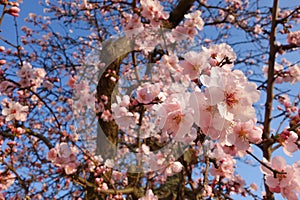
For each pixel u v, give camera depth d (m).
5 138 3.08
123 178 3.19
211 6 5.03
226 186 3.25
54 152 2.68
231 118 1.02
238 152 1.44
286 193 1.42
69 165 2.68
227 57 1.33
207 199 2.26
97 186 2.91
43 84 3.88
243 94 1.03
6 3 1.67
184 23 2.58
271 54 2.85
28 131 3.33
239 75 1.15
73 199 3.67
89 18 5.24
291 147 1.53
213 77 1.03
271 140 1.58
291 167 1.43
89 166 2.90
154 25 2.88
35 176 3.39
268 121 2.51
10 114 2.95
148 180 2.58
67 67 4.66
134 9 3.23
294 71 3.12
